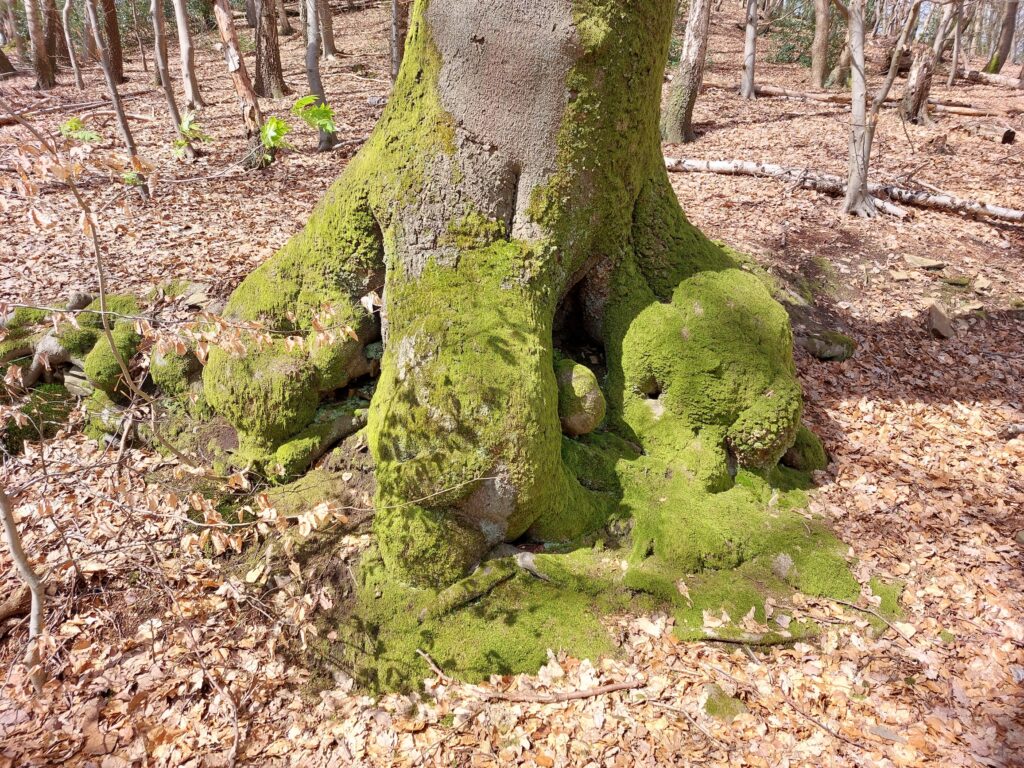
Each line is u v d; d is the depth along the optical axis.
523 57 3.22
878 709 3.05
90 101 13.09
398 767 2.94
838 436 4.89
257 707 3.23
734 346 3.88
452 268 3.53
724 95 15.98
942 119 13.30
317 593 3.58
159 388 4.54
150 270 5.86
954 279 7.00
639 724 3.02
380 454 3.50
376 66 17.62
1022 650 3.29
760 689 3.15
